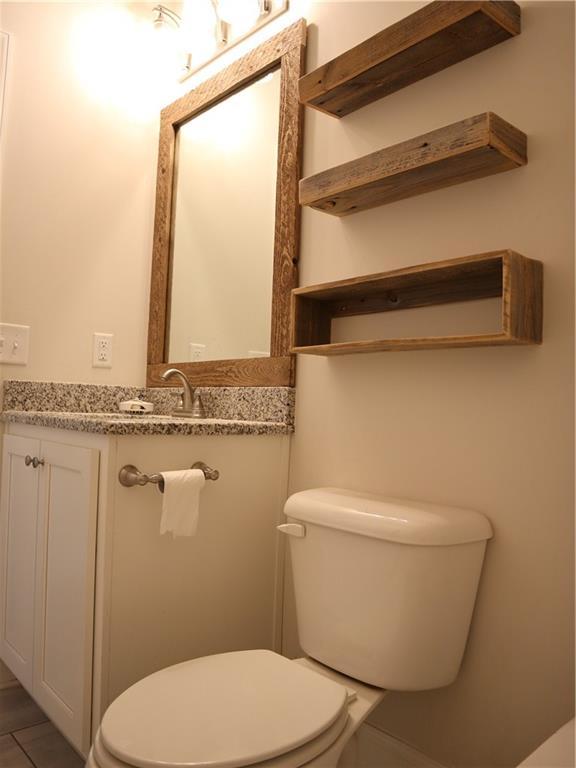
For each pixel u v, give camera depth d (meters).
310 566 1.33
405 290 1.43
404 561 1.15
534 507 1.18
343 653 1.24
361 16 1.60
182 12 2.23
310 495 1.37
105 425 1.30
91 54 2.12
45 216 1.99
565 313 1.16
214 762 0.83
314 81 1.49
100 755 0.89
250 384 1.79
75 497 1.38
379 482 1.46
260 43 1.92
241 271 1.91
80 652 1.32
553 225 1.18
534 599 1.17
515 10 1.24
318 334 1.59
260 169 1.87
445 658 1.19
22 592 1.61
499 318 1.26
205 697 1.01
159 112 2.29
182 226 2.17
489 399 1.26
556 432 1.16
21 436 1.73
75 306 2.05
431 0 1.42
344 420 1.56
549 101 1.20
